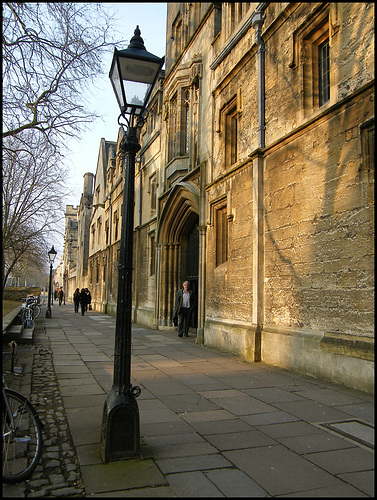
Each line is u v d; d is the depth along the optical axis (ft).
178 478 10.61
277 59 28.35
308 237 23.88
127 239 13.01
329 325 21.86
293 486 10.18
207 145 40.27
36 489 10.16
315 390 19.60
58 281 341.21
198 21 47.09
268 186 28.43
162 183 54.54
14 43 25.77
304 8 25.44
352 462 11.60
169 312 52.70
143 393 19.51
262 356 27.71
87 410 16.72
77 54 28.35
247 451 12.43
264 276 28.40
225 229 37.47
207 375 23.56
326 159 22.62
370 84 19.45
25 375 23.35
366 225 19.53
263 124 29.50
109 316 85.15
